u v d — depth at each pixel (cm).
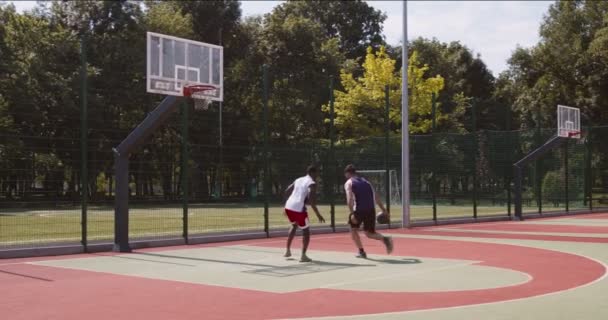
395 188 3766
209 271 1279
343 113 4953
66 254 1609
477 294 989
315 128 4897
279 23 5925
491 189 3481
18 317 838
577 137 3164
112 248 1681
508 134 3512
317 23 6838
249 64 5528
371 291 1022
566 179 3356
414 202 3256
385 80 5000
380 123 5053
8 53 3453
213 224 2675
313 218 3009
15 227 2500
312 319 809
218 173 2483
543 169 3606
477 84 8181
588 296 968
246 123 4319
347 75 5119
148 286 1091
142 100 3253
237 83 5138
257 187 2458
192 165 2497
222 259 1484
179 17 5516
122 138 3117
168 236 1883
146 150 3056
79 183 2125
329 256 1523
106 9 5253
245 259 1482
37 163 2006
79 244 1662
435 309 869
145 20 5416
